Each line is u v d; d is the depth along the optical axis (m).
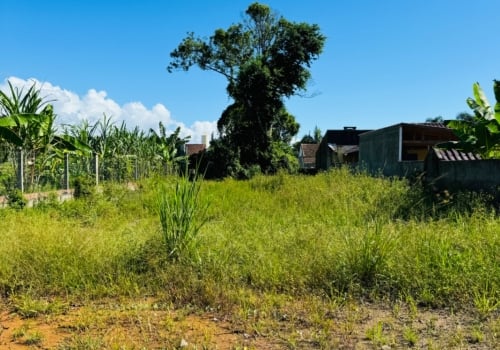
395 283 4.66
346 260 4.95
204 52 37.66
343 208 9.27
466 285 4.39
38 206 9.84
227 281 4.83
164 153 26.98
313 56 32.78
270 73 31.77
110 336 3.54
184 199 5.55
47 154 12.82
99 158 16.62
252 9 36.06
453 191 11.00
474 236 5.52
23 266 5.01
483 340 3.41
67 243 5.42
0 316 4.09
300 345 3.41
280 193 12.57
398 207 8.84
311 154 52.47
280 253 5.59
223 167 30.94
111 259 5.29
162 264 5.17
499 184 9.10
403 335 3.56
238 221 8.09
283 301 4.32
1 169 10.92
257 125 32.47
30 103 12.01
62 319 4.00
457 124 12.77
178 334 3.59
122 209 10.72
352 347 3.35
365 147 21.50
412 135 21.02
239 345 3.40
